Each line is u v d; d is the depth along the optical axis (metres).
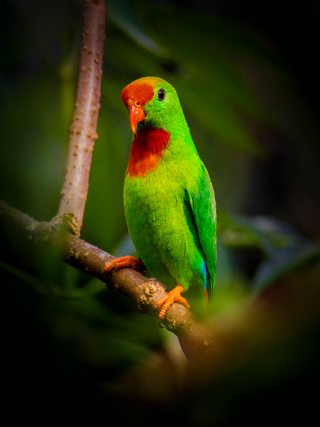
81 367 2.78
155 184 2.87
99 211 2.86
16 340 2.61
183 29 2.87
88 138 2.84
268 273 2.85
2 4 2.87
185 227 2.87
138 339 2.84
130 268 2.83
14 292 2.76
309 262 2.86
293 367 2.09
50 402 2.58
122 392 2.80
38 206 2.86
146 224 2.87
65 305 2.80
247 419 2.12
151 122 2.87
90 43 2.85
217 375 2.37
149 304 2.82
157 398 2.79
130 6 2.85
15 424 2.47
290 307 2.33
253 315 2.66
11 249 2.78
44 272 2.78
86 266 2.82
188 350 2.82
